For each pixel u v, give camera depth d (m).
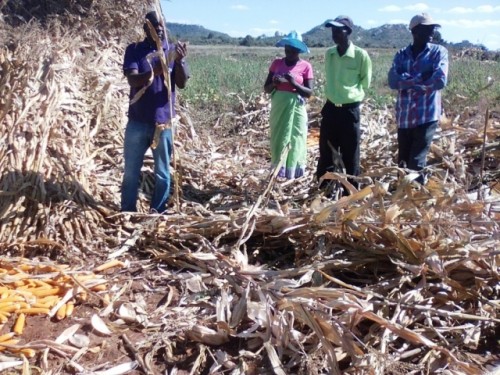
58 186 5.43
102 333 3.91
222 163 7.58
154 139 5.37
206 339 3.84
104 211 5.46
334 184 6.27
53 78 6.49
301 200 6.47
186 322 4.00
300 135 6.82
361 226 4.53
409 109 6.10
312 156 8.16
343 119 6.30
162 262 4.86
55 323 4.00
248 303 3.92
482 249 4.34
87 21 8.41
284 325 3.73
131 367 3.61
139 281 4.59
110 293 4.34
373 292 4.09
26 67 6.44
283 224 4.88
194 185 6.77
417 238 4.48
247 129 9.92
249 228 5.02
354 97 6.23
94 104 6.93
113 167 6.52
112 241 5.17
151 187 6.40
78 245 5.04
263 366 3.64
